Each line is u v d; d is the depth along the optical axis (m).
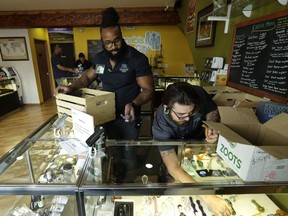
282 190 0.78
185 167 0.99
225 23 2.01
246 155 0.75
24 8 4.48
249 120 0.94
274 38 1.32
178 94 0.97
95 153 1.01
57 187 0.80
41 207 1.06
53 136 1.24
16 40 5.40
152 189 0.81
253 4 1.46
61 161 1.02
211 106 1.30
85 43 5.93
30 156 1.08
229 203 1.07
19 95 5.59
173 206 1.09
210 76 2.31
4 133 3.80
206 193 0.82
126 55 1.53
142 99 1.49
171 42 5.91
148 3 4.34
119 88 1.64
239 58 1.75
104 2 4.17
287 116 0.87
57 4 4.20
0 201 1.11
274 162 0.74
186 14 3.63
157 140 1.19
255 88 1.53
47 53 6.56
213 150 1.08
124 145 1.13
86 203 0.91
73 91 1.47
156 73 5.69
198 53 2.93
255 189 0.79
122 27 5.79
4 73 5.16
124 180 0.88
